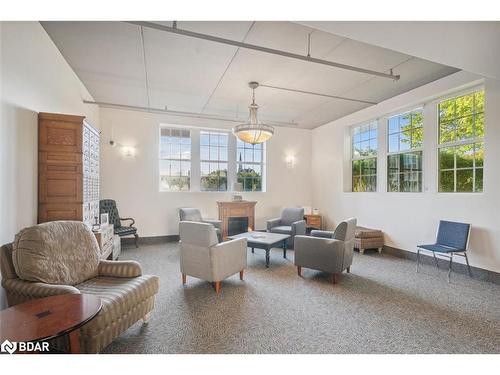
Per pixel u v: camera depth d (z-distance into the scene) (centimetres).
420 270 417
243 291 328
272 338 226
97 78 429
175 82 444
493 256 364
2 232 231
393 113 536
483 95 394
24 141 268
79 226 256
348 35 238
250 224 658
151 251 530
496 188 362
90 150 364
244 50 341
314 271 411
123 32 303
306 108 585
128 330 237
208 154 689
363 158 617
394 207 519
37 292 194
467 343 221
